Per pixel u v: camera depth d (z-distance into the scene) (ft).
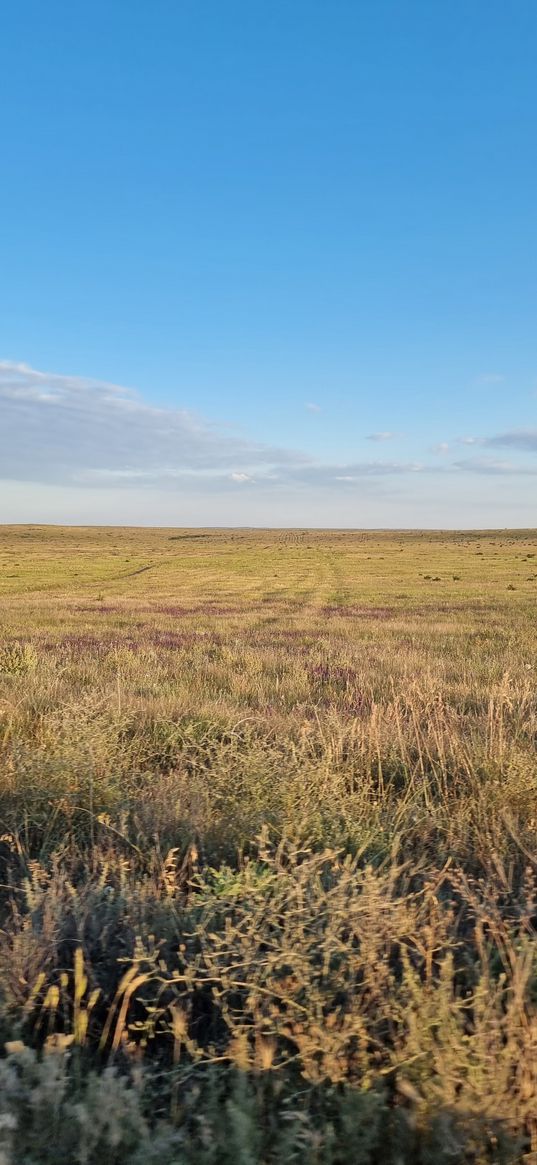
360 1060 6.65
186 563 255.91
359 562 258.16
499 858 10.94
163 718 21.29
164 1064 7.13
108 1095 5.84
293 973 7.67
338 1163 5.87
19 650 38.47
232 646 51.21
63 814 13.35
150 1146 5.50
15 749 16.06
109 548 405.39
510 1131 5.95
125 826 12.02
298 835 11.64
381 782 15.53
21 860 10.92
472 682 31.32
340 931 8.23
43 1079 5.97
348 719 22.67
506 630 62.03
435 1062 6.38
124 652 43.32
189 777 15.88
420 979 7.66
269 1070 6.53
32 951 8.09
